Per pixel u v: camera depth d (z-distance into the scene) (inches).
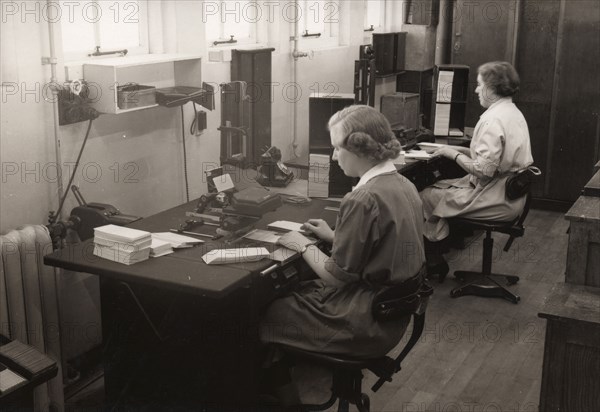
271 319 118.4
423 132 224.2
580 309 98.2
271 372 125.6
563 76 256.2
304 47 209.2
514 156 179.5
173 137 163.2
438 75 228.5
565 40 253.1
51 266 125.2
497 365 154.6
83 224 134.8
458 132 235.3
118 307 128.7
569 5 250.1
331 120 112.7
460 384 146.6
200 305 121.3
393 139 111.2
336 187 154.3
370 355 112.0
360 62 198.4
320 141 154.4
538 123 263.4
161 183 161.8
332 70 219.6
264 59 175.0
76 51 139.9
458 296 190.4
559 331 98.0
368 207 106.8
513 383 147.2
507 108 180.2
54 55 127.9
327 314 114.0
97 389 143.4
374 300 109.5
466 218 186.4
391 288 109.2
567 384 99.5
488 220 184.1
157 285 109.0
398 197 109.2
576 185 263.6
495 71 179.5
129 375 130.6
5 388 89.9
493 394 142.9
